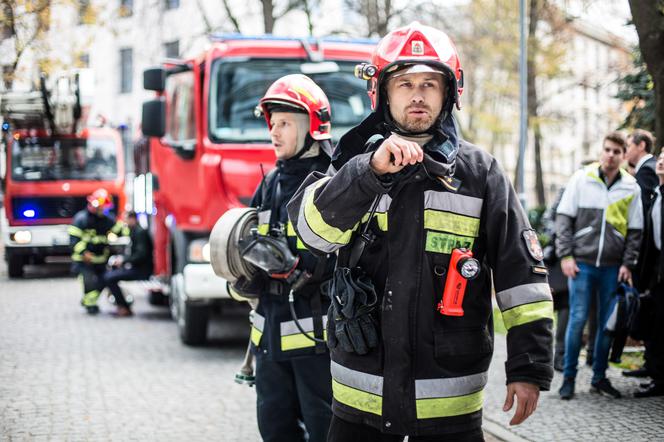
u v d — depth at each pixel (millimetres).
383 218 2635
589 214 6312
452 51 2662
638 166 6730
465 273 2541
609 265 6270
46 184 16359
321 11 21297
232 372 7547
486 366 2688
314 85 4113
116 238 11648
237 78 8133
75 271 11531
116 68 32906
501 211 2631
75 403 6352
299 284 3738
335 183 2494
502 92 20938
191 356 8336
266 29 17875
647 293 6246
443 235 2625
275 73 8227
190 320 8625
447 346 2598
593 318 7273
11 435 5453
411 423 2594
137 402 6391
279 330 3820
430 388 2594
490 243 2660
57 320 10875
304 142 4043
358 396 2670
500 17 19578
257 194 4152
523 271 2596
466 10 20172
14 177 16281
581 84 19391
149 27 22234
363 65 2686
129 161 26703
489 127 21953
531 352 2533
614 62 18734
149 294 12805
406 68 2613
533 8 17938
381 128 2758
